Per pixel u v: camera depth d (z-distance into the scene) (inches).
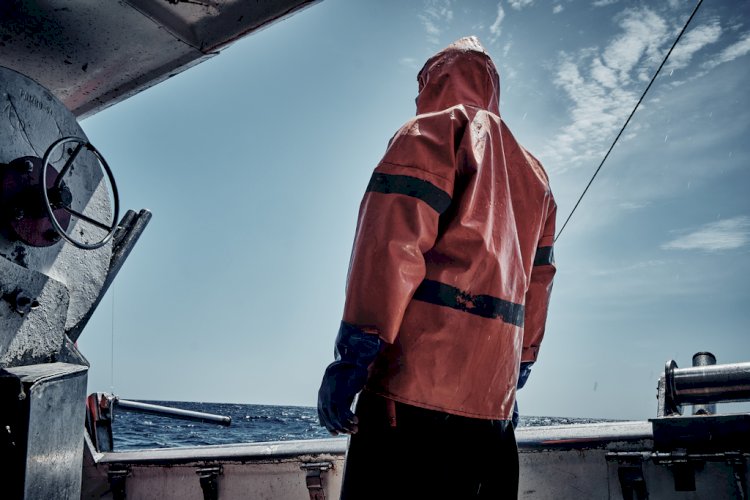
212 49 87.9
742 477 76.2
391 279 54.2
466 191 60.6
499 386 59.4
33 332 70.4
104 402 125.4
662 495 80.8
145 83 97.0
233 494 108.2
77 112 105.3
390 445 55.7
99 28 83.0
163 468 115.4
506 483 58.7
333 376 55.1
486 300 59.0
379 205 56.9
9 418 55.0
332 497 99.7
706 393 82.0
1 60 90.4
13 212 68.5
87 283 86.6
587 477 85.7
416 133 59.9
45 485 59.8
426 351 56.9
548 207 75.1
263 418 3390.7
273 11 79.7
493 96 71.9
